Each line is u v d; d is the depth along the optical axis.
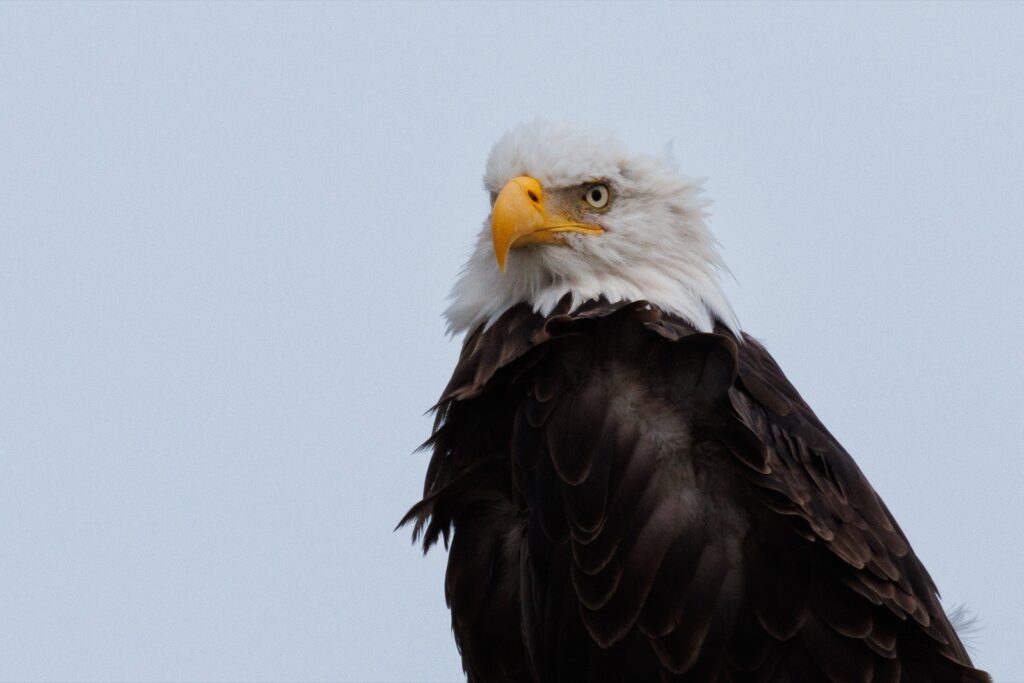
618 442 13.08
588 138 14.84
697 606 12.80
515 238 14.43
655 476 13.01
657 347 13.28
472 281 15.21
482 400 13.94
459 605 13.92
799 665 12.83
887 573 13.05
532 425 13.33
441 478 14.17
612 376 13.32
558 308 14.55
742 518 12.94
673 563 12.84
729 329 14.79
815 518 12.95
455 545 13.98
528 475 13.30
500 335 14.51
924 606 13.41
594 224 14.70
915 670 13.16
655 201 14.84
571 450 13.10
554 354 13.47
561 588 13.10
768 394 13.71
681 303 14.55
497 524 13.88
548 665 13.29
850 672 12.79
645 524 12.91
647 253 14.70
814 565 12.92
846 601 12.91
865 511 13.52
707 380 13.08
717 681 12.84
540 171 14.73
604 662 12.99
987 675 13.11
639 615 12.87
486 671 13.91
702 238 14.98
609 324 13.37
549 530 13.11
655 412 13.20
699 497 12.98
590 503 12.96
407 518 13.76
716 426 13.09
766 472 12.82
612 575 12.89
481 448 13.95
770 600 12.83
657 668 12.91
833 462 13.59
